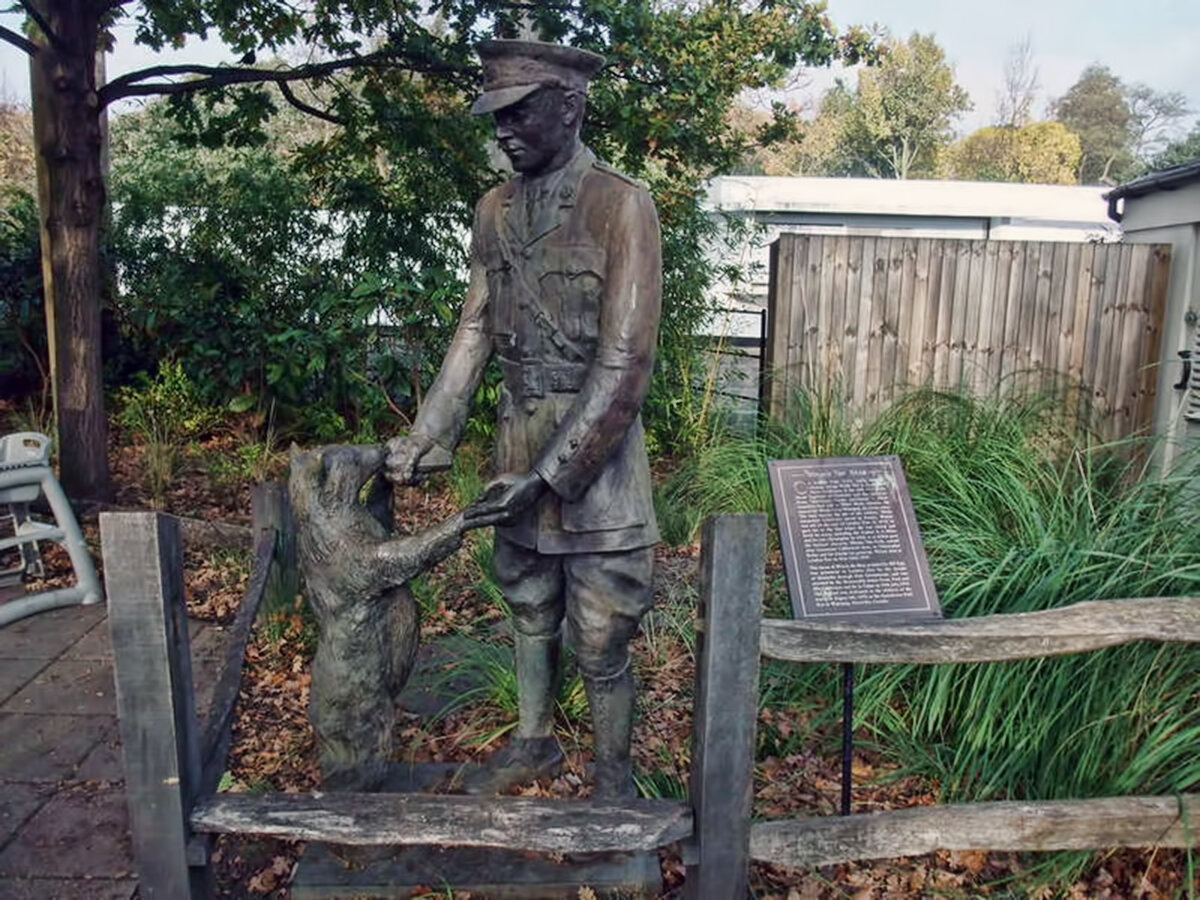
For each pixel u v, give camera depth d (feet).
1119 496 11.51
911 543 8.03
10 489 13.29
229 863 7.81
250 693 10.91
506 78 6.45
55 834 8.06
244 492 19.21
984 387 19.74
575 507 6.92
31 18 16.90
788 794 9.02
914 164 102.32
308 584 6.89
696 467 17.66
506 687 9.82
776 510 8.09
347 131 21.20
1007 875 8.13
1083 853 7.85
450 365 7.55
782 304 19.63
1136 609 6.91
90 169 16.88
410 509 18.31
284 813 6.12
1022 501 11.39
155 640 5.77
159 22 17.48
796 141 22.17
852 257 19.48
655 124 18.11
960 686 9.46
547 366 6.91
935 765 9.14
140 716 5.86
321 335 22.29
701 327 24.59
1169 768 8.18
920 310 19.61
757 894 7.69
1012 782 8.70
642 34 17.76
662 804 6.34
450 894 6.95
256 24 18.30
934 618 7.73
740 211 27.99
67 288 17.01
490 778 8.16
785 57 19.11
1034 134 102.42
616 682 7.39
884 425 16.42
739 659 6.07
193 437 23.00
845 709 7.84
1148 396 19.63
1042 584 9.52
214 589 14.21
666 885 7.59
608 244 6.58
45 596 13.33
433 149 21.27
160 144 30.68
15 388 25.40
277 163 28.02
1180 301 18.84
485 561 13.75
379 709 7.00
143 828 6.00
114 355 25.27
